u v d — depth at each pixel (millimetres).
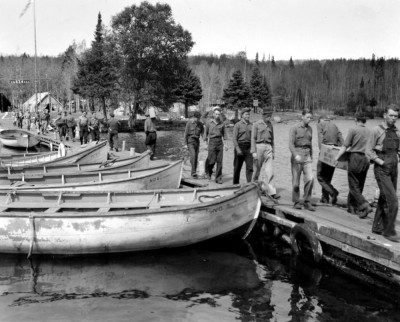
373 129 7480
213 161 13492
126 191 10273
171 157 28438
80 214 8773
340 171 22219
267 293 7449
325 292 7516
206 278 8078
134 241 9000
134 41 54219
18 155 19969
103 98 62188
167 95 59469
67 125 31891
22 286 7672
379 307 6953
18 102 89750
